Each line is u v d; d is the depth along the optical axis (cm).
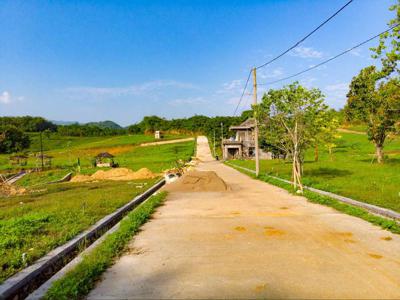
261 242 709
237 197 1417
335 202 1133
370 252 623
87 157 6881
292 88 1633
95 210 1089
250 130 5894
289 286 475
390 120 2578
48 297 440
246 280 500
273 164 3703
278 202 1247
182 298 445
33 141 10975
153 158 6059
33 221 883
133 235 792
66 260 640
